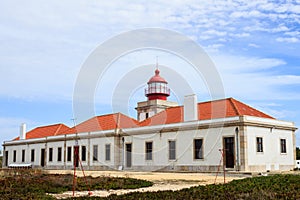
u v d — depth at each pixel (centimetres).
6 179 2047
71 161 4694
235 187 1562
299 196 1298
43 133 5591
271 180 1784
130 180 2141
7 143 6025
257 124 3309
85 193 1689
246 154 3170
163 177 2625
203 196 1359
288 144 3675
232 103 3597
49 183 1914
